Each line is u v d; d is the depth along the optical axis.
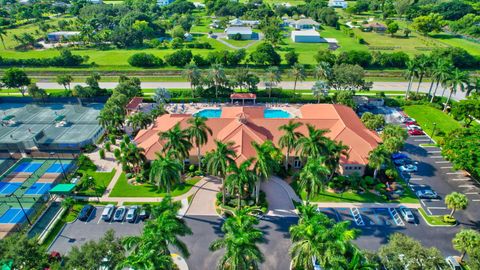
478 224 59.62
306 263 41.59
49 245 54.91
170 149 64.75
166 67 148.38
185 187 69.31
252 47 179.00
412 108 106.88
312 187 53.47
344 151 68.25
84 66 149.75
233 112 90.56
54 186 67.88
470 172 71.00
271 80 110.62
